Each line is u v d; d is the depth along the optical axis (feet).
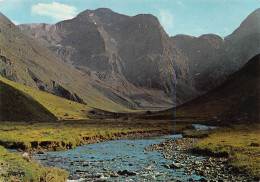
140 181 73.05
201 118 463.83
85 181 72.43
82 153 126.62
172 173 82.84
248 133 191.62
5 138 141.18
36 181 60.54
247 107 442.91
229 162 93.20
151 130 277.23
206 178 75.51
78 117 590.14
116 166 94.43
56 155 118.21
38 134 173.47
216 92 632.79
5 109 328.70
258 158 90.63
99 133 209.87
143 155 121.80
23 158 69.21
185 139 198.18
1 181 53.11
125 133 246.68
